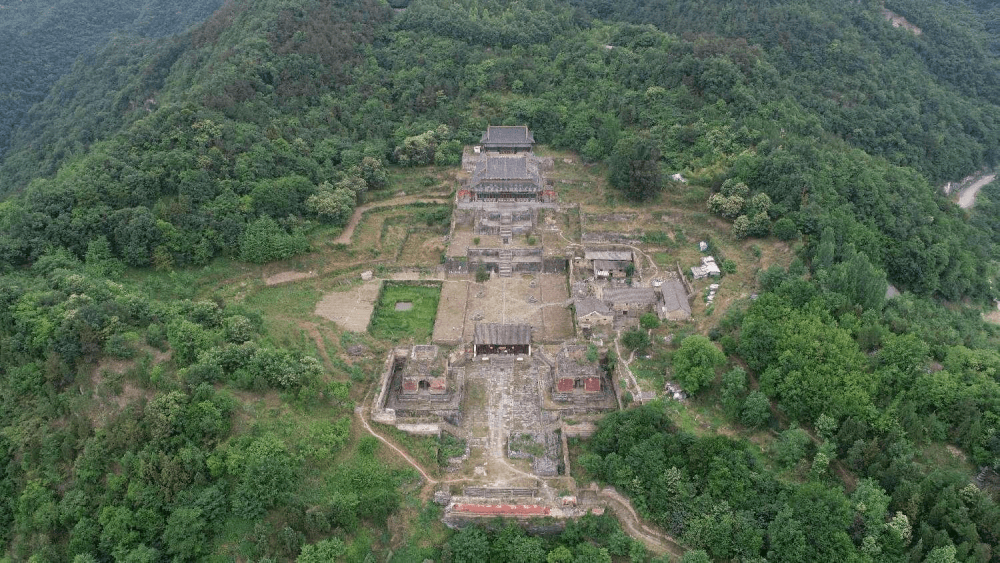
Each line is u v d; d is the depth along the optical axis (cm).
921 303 12169
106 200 12669
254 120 15100
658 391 9912
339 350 11106
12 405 8888
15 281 10488
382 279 13175
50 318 9419
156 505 8056
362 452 9038
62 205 12325
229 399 8912
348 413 9600
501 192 14525
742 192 13662
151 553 7794
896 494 7869
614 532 8362
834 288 10806
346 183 14588
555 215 14500
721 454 8612
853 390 8931
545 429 9738
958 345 9838
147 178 12975
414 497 8769
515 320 12019
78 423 8462
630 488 8631
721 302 11612
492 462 9306
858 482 8225
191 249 12638
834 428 8700
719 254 12888
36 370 9056
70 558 7881
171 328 9575
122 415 8475
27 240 11812
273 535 8112
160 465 8169
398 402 9994
